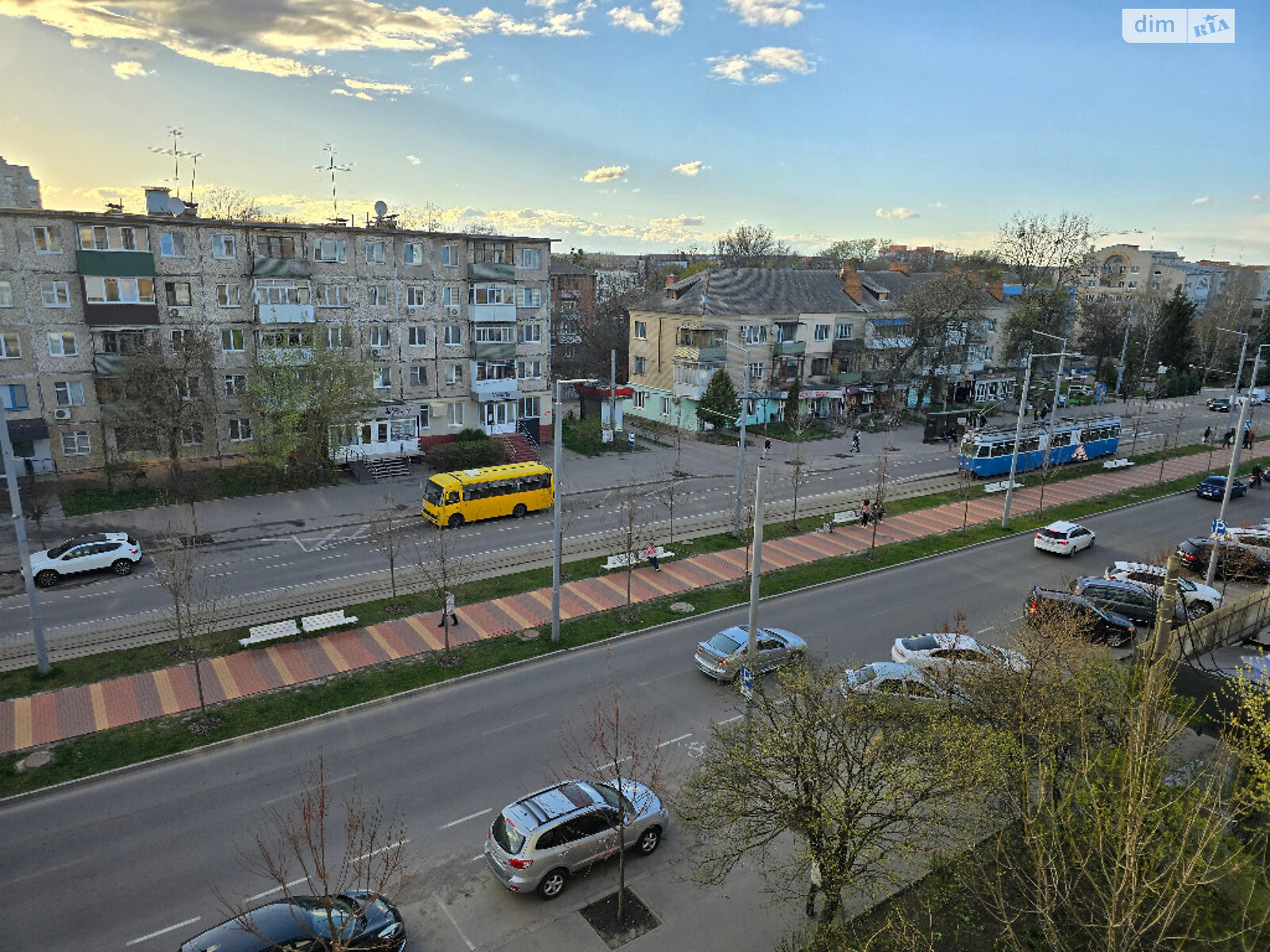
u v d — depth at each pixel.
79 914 13.44
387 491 41.12
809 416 62.34
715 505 40.31
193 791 16.86
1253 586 31.08
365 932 12.11
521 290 51.41
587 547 33.31
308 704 20.33
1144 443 60.34
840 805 11.82
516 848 13.70
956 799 13.03
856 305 67.50
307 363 41.00
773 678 21.83
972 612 27.47
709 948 13.01
